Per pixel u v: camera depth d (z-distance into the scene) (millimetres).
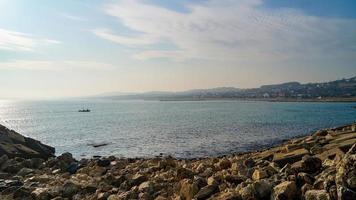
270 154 18812
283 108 178375
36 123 110125
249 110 160250
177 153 42531
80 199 13914
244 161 16234
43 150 32281
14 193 14039
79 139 61719
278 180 10359
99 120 113125
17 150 27641
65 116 146125
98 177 18703
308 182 9812
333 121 89125
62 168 22828
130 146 50438
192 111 160500
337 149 14891
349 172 7984
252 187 10008
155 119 109375
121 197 12969
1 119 134875
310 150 16750
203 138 56469
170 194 12836
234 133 63094
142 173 18047
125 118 119688
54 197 14062
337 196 7949
